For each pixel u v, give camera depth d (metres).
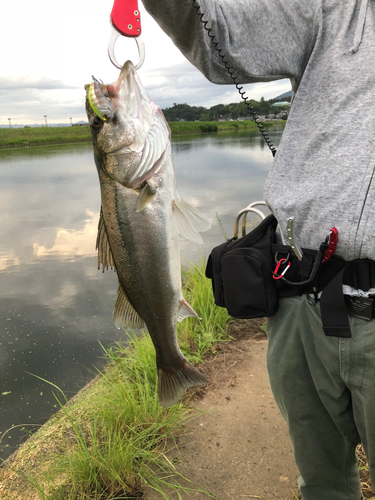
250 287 1.50
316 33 1.38
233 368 2.96
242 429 2.38
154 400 2.44
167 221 1.49
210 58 1.37
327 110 1.32
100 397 2.59
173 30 1.30
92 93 1.34
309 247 1.39
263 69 1.40
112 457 2.05
